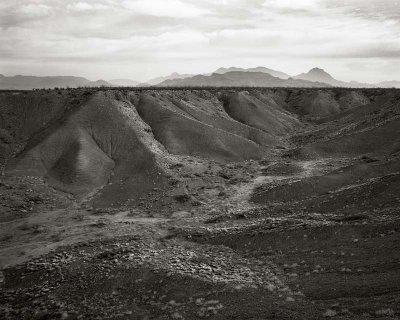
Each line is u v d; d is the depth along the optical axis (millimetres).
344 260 37688
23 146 101750
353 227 46062
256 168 99312
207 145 110062
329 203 59469
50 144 97250
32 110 115062
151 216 70500
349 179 75188
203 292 35750
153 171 89312
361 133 110562
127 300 37594
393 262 33844
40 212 73312
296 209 61469
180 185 83688
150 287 39375
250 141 118000
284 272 38406
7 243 60312
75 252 53344
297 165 94688
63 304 38562
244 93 169500
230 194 80188
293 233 48625
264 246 48000
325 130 135875
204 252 49531
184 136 111562
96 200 79438
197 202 75938
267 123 148500
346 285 30391
